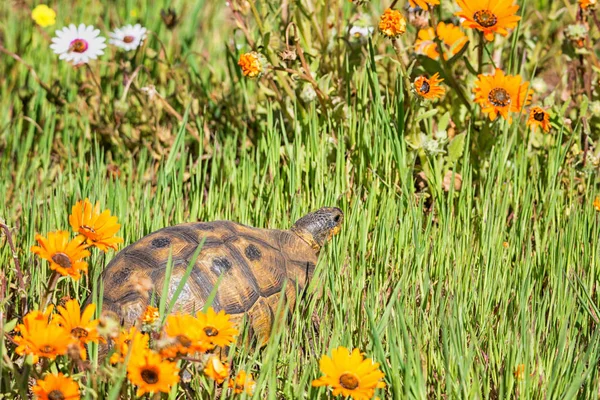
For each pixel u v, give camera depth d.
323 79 8.31
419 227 7.06
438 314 6.09
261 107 9.28
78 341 4.62
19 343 4.66
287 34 7.86
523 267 6.70
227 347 5.84
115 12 12.44
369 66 8.13
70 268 4.92
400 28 7.28
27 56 11.31
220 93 10.10
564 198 8.05
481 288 6.42
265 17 8.67
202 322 4.77
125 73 9.70
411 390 5.25
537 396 5.46
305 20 8.84
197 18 12.52
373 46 8.19
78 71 11.05
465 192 7.52
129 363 4.48
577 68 9.07
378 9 11.28
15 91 10.99
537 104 8.64
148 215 7.52
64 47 9.41
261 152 8.73
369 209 7.46
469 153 8.04
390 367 5.54
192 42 11.76
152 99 9.03
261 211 7.81
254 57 7.61
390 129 7.68
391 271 6.75
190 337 4.56
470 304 6.26
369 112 8.43
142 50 9.95
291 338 6.08
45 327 4.65
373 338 5.33
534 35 10.97
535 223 7.27
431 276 6.79
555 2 9.80
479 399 5.23
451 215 7.32
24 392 4.80
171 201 7.68
